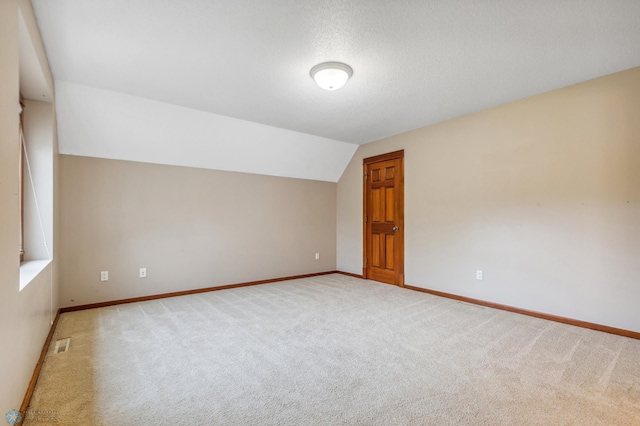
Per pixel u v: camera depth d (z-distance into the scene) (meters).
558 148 2.96
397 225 4.47
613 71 2.62
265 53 2.33
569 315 2.87
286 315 3.12
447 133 3.86
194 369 2.01
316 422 1.49
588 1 1.76
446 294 3.83
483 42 2.18
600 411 1.56
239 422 1.49
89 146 3.34
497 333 2.62
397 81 2.78
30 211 2.59
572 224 2.87
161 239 3.83
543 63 2.47
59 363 2.08
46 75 2.34
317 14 1.88
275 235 4.88
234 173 4.45
